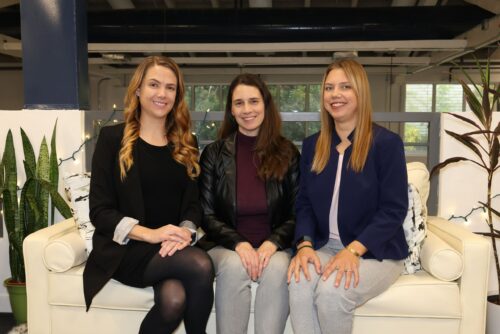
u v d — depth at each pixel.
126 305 1.78
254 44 5.72
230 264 1.70
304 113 2.61
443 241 1.83
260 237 1.93
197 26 5.12
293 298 1.62
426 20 4.91
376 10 4.98
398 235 1.79
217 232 1.86
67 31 2.56
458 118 2.38
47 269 1.84
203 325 1.66
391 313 1.72
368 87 1.76
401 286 1.72
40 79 2.60
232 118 2.10
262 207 1.93
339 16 4.98
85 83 2.72
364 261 1.68
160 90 1.75
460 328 1.74
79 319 1.85
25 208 2.31
